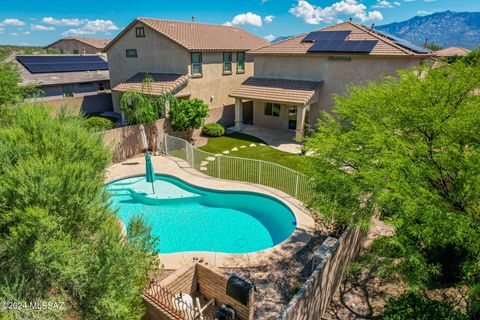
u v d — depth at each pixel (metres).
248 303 7.60
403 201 6.48
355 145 8.47
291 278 9.39
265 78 25.59
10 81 18.33
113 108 31.91
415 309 6.97
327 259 7.50
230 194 15.62
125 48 28.42
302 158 10.23
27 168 5.80
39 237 5.48
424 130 7.50
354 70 21.81
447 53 39.53
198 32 28.61
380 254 7.64
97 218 6.57
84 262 5.84
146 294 7.42
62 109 9.17
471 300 7.30
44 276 5.66
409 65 20.20
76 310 5.75
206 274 8.43
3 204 5.64
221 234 13.05
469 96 7.52
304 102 21.42
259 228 13.46
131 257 6.36
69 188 6.15
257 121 27.17
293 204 13.92
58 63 36.34
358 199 7.98
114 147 19.03
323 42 23.27
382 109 8.28
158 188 16.53
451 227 6.12
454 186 6.91
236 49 27.92
